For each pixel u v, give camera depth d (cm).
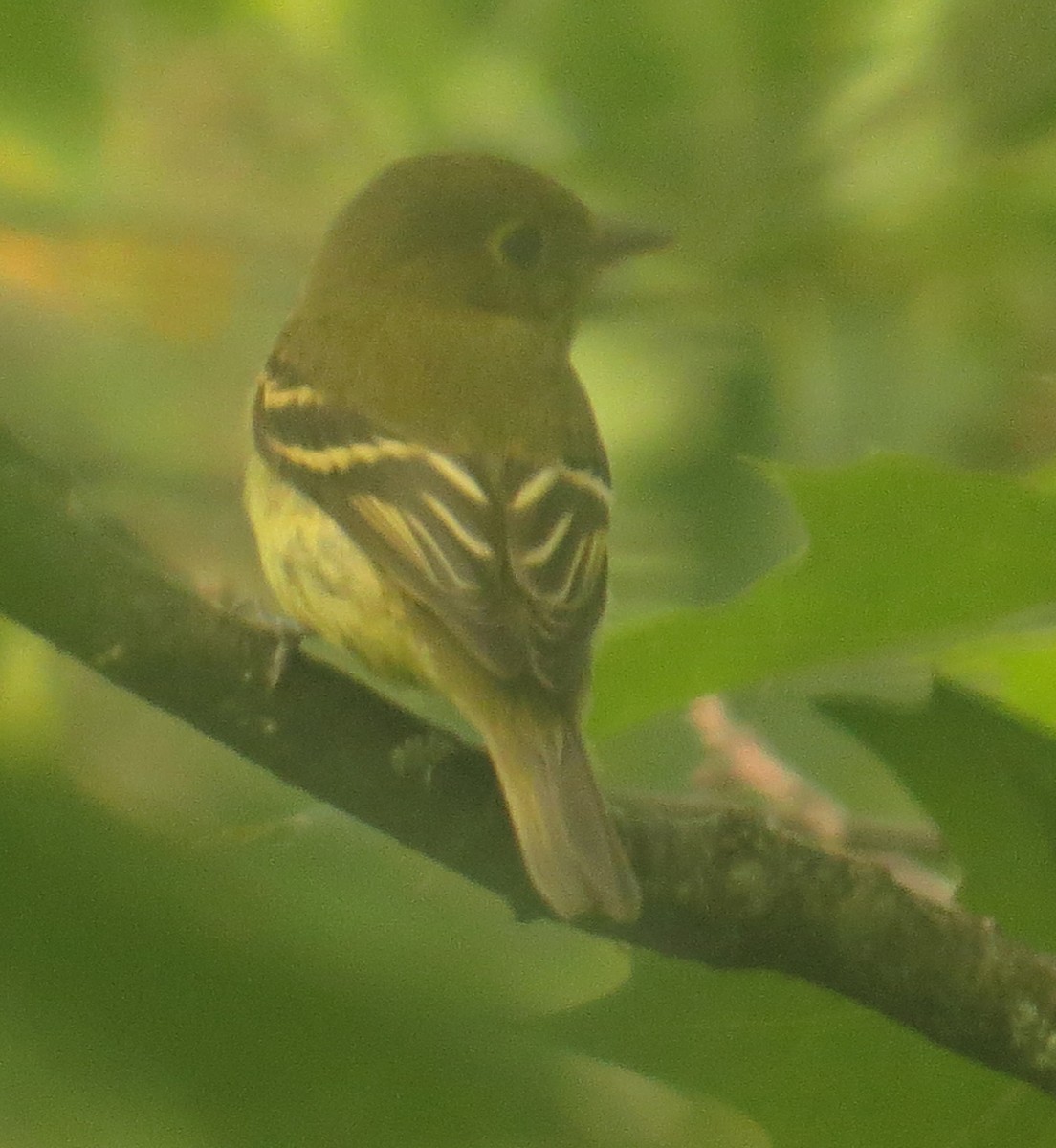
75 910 112
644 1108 366
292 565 372
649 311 381
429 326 376
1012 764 365
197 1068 112
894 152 379
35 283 381
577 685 368
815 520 367
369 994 116
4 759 124
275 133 380
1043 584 367
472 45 379
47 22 326
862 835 376
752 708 378
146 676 366
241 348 383
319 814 364
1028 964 366
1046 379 381
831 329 381
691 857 366
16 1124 110
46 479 365
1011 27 378
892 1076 366
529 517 371
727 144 379
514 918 234
